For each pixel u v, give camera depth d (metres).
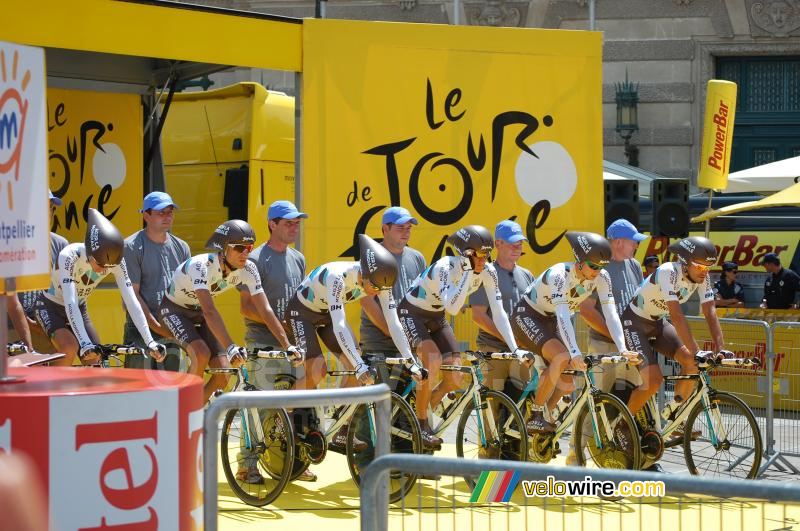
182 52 32.09
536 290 24.28
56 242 23.70
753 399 30.09
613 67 76.19
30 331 24.53
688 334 24.45
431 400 24.06
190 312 23.44
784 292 42.00
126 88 38.69
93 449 10.79
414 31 36.28
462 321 31.91
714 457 24.42
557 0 75.94
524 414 24.52
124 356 24.36
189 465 11.70
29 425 10.52
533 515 19.45
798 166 45.09
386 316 22.52
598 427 23.64
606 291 24.06
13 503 10.49
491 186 37.53
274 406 12.38
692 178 75.31
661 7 75.31
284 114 42.06
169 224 25.27
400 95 36.16
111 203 38.41
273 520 21.11
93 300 32.75
